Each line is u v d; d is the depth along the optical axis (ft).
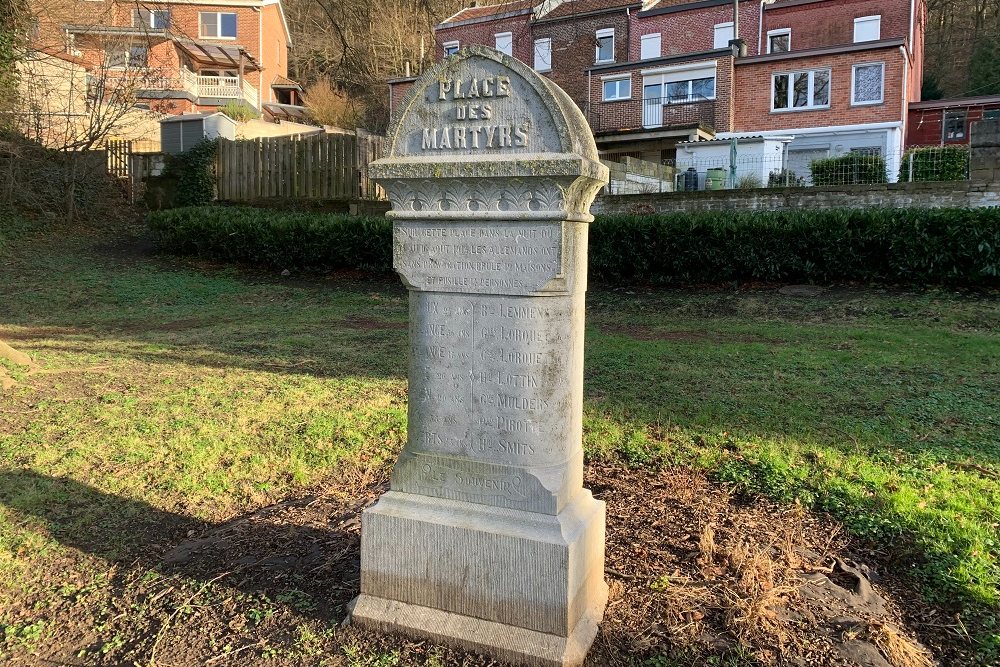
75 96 71.82
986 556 11.88
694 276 42.70
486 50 9.61
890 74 81.71
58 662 9.66
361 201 57.93
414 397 10.43
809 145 86.48
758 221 40.86
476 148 9.73
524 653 9.35
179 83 104.83
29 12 54.34
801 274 40.86
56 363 26.76
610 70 98.22
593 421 19.51
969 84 118.83
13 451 17.06
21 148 57.98
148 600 11.02
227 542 12.82
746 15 96.58
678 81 93.61
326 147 61.98
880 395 21.62
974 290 37.09
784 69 87.20
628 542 12.82
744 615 10.18
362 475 16.16
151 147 86.33
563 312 9.72
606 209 52.24
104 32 60.44
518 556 9.56
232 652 9.70
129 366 26.58
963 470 15.75
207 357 28.27
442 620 9.92
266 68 127.24
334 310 40.78
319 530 13.25
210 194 66.59
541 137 9.36
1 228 54.85
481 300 9.87
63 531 13.26
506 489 9.86
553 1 42.29
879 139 82.38
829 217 39.63
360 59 38.24
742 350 28.48
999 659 9.53
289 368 26.30
